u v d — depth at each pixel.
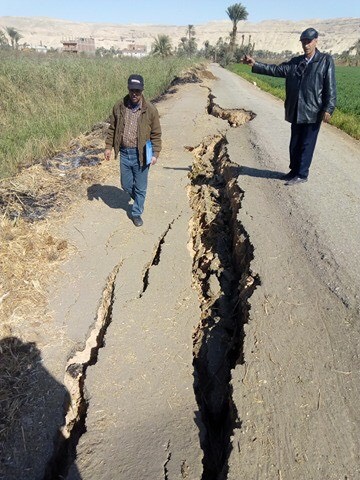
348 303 4.12
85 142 8.95
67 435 3.21
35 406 3.24
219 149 10.16
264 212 6.05
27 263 4.68
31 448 2.97
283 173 7.79
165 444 2.98
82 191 6.67
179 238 5.73
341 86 33.03
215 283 4.90
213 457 3.06
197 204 7.10
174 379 3.52
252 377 3.31
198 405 3.41
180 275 4.94
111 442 2.98
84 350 3.83
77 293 4.43
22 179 6.70
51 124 9.47
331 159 8.99
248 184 7.13
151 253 5.34
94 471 2.79
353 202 6.54
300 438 2.84
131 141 5.18
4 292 4.21
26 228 5.29
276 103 18.31
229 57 62.56
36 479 2.83
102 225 5.77
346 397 3.13
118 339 3.87
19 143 8.45
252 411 3.04
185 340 3.97
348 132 12.62
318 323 3.87
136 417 3.17
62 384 3.43
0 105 11.70
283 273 4.59
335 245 5.15
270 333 3.75
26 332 3.86
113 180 7.21
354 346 3.60
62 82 13.62
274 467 2.67
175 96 16.50
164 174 7.94
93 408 3.22
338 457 2.72
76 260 4.95
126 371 3.55
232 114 13.81
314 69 6.07
